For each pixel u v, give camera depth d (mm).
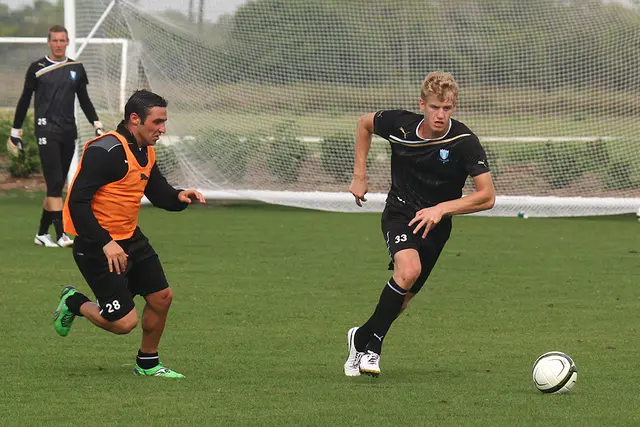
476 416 16625
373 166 52625
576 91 51531
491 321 26250
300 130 52281
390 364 21188
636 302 29141
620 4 50312
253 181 52156
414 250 19484
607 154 51062
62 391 18297
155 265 19469
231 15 51656
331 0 52156
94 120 40031
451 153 19328
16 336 23688
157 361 19859
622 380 19562
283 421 16250
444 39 52469
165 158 51594
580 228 47094
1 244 39875
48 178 39031
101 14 50344
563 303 28922
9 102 60094
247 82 51812
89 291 30047
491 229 46312
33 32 59625
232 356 21875
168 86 51188
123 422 16125
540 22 51562
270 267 34938
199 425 15977
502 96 52406
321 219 49438
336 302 28688
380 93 52719
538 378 18344
